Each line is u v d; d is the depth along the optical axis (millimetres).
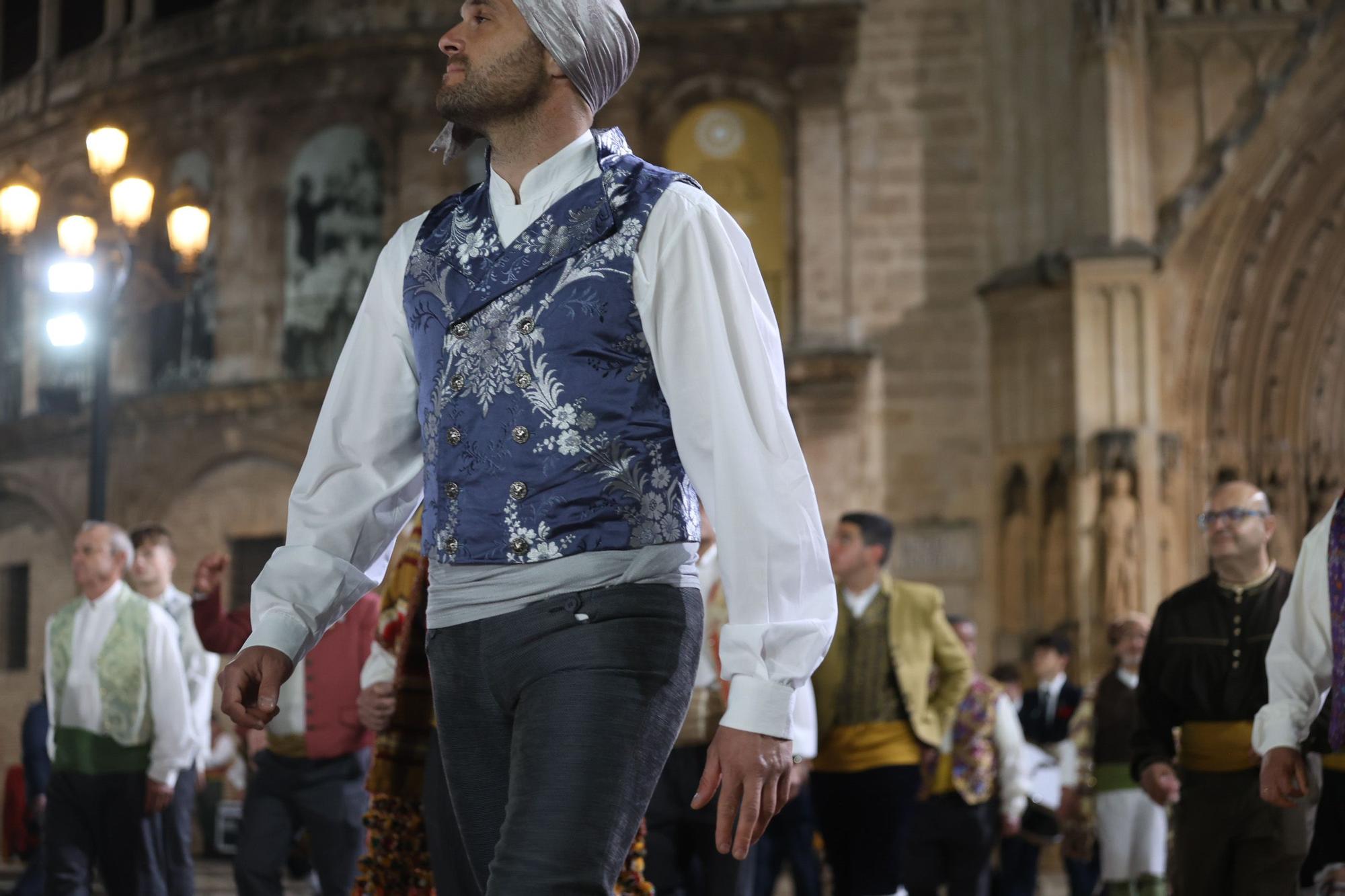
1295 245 18422
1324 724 4348
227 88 20984
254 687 2148
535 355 2080
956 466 18438
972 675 7859
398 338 2279
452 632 2111
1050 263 17828
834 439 18469
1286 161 18219
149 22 22203
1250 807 5203
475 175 20047
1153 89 18516
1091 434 17453
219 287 20750
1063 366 17828
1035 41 18656
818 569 2027
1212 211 18281
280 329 20406
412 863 4199
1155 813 8797
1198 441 18188
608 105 19406
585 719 1967
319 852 6566
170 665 6633
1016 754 8406
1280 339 18547
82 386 22125
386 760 4195
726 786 1954
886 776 6770
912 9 19297
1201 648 5371
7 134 23219
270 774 6582
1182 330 18234
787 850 10008
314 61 20500
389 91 20234
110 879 6672
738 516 2002
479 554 2072
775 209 19266
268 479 20328
